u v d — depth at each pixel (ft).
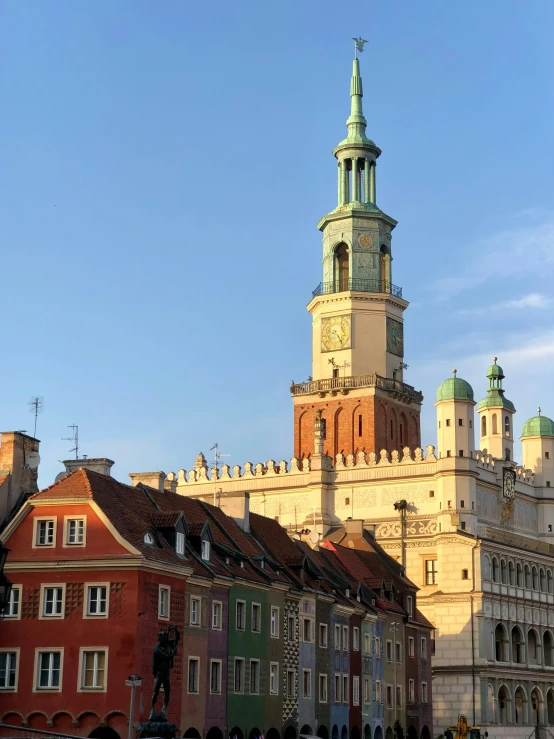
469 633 447.83
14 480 239.71
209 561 253.24
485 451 513.04
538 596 491.72
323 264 536.01
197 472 517.14
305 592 293.43
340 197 538.88
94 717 216.74
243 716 257.75
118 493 240.94
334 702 306.55
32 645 221.87
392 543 474.08
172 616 231.09
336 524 488.44
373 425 504.84
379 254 529.86
